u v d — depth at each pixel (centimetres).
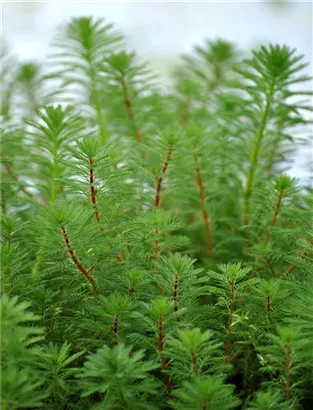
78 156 64
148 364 58
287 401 60
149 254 66
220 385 58
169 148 70
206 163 75
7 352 58
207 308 64
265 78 75
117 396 59
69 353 64
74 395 63
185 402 59
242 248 74
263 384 62
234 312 64
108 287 64
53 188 72
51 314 64
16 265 63
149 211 69
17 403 57
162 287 64
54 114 70
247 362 65
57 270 65
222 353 63
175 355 59
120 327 62
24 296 64
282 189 69
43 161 72
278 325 61
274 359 60
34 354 59
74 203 63
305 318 61
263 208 71
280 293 63
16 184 70
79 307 65
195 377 59
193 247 75
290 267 68
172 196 75
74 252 62
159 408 61
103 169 65
